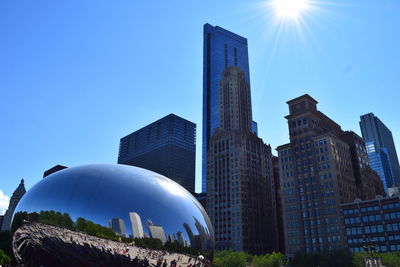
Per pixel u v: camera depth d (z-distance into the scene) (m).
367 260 69.50
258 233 139.88
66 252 7.00
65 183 7.42
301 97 130.62
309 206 112.50
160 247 6.96
